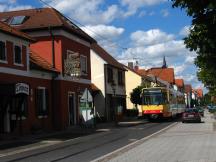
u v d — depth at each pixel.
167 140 26.94
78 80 47.94
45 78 41.06
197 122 53.28
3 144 28.00
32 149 24.47
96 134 36.03
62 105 43.00
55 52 43.75
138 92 73.00
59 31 43.88
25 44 37.31
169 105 58.88
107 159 17.47
